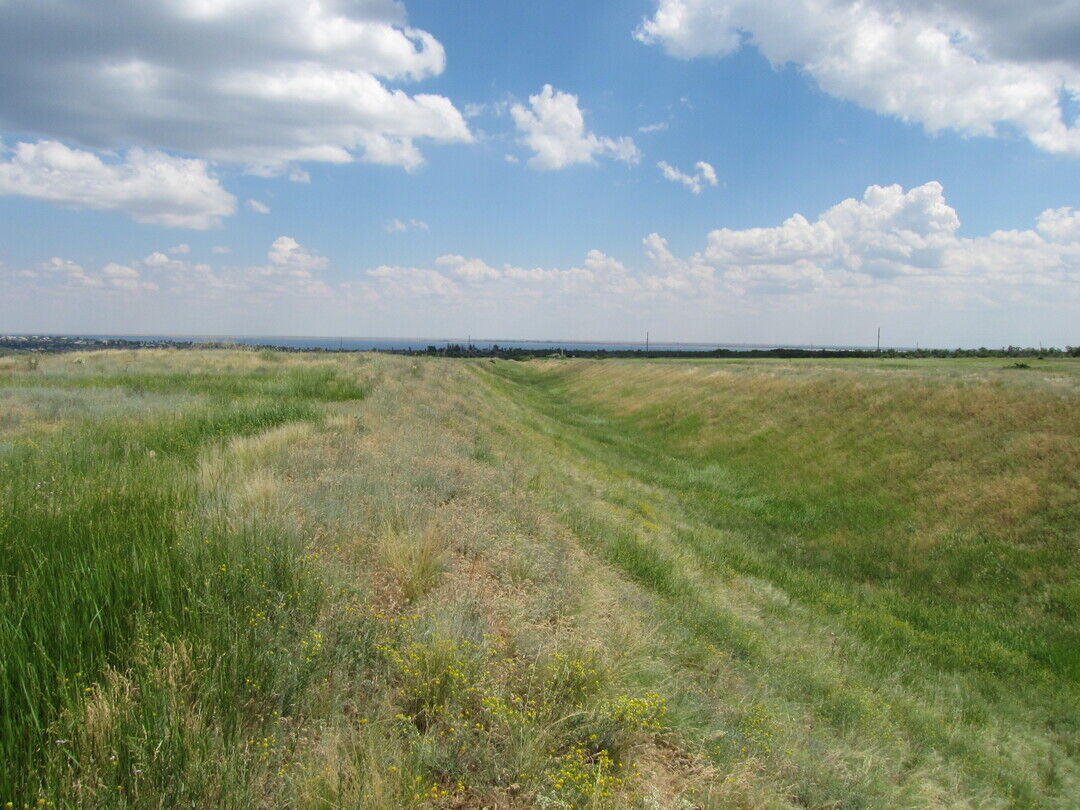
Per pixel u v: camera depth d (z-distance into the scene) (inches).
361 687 151.9
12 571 167.5
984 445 714.2
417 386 950.4
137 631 139.6
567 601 243.1
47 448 338.0
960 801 223.0
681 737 173.2
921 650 403.2
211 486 257.3
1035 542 539.5
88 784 102.7
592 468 815.1
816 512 732.0
